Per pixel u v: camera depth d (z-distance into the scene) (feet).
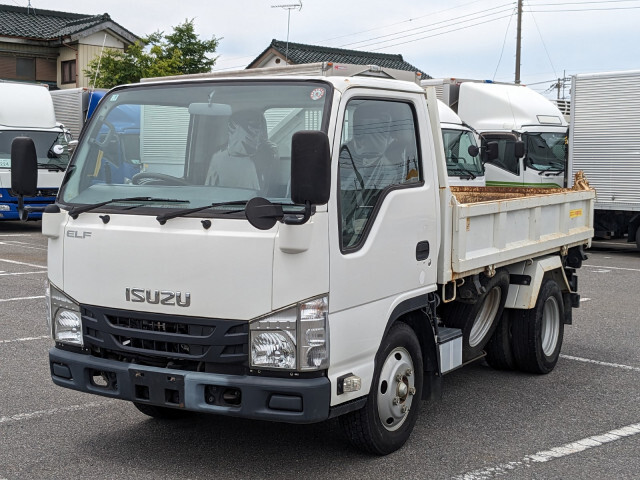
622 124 58.34
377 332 16.83
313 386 15.01
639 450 18.63
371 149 17.01
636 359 27.43
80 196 17.17
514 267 23.93
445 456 18.02
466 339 21.45
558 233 25.67
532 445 18.86
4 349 26.99
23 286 39.45
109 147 17.52
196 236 15.28
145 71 88.07
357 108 16.69
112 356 16.58
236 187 16.08
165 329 15.71
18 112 67.31
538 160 60.85
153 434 19.21
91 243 16.39
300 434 19.31
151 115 17.31
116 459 17.56
